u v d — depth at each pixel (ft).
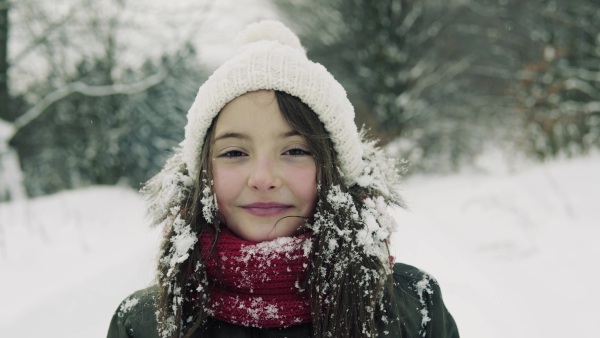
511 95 36.19
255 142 3.70
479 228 19.02
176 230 3.92
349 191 4.09
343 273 3.77
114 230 16.30
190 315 3.96
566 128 29.12
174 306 3.82
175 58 33.27
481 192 25.81
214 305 3.85
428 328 4.30
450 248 14.78
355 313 3.75
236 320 3.79
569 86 30.35
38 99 34.91
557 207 18.54
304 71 3.84
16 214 18.88
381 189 4.17
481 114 47.21
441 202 28.19
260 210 3.70
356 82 50.78
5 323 8.36
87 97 34.50
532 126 31.17
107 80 33.96
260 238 3.71
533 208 19.38
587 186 20.24
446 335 4.44
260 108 3.70
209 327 3.95
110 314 8.64
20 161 38.65
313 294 3.73
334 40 51.57
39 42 30.94
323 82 3.91
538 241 15.43
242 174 3.69
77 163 37.17
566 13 33.96
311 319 3.83
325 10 51.01
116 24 32.17
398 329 4.04
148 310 4.16
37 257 13.05
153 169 36.52
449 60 49.85
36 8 30.60
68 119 35.86
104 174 36.35
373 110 49.39
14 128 29.81
